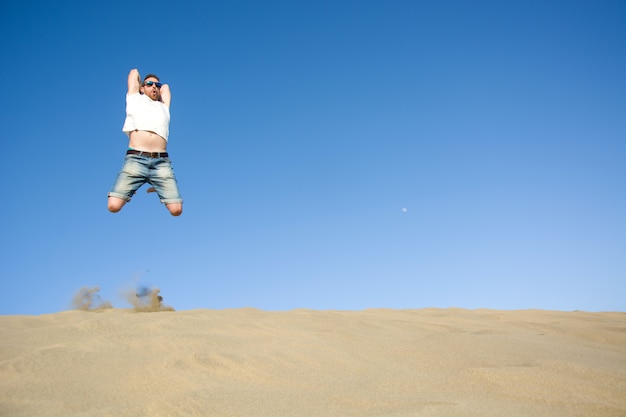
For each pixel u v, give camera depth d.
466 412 2.87
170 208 4.79
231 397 3.19
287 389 3.42
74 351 4.25
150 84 5.08
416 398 3.18
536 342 4.77
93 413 2.98
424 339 4.79
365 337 5.04
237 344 4.60
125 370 3.83
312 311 7.06
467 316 6.95
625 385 3.32
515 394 3.21
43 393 3.38
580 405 2.97
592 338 5.29
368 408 3.02
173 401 3.10
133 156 4.71
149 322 5.47
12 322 5.79
